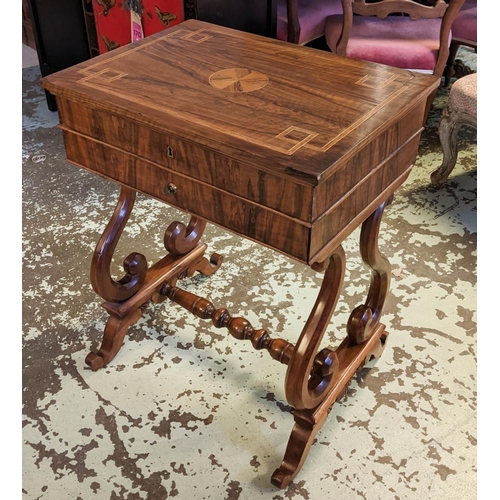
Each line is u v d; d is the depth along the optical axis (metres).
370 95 1.23
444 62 2.38
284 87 1.27
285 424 1.51
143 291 1.67
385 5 2.21
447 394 1.58
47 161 2.60
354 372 1.52
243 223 1.16
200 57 1.42
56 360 1.69
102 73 1.34
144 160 1.26
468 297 1.89
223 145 1.07
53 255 2.08
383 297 1.54
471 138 2.73
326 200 1.06
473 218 2.24
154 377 1.64
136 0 2.27
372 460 1.42
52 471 1.41
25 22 3.73
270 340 1.49
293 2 2.46
